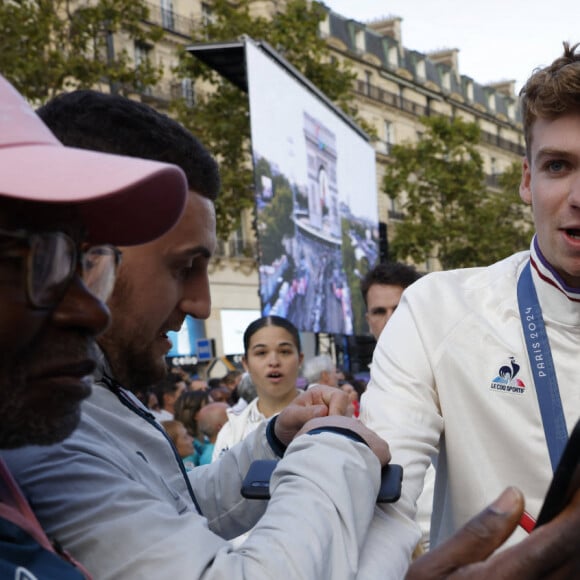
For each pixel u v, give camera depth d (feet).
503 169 168.04
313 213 41.50
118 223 3.51
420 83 146.51
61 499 3.86
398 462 5.53
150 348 4.57
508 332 5.98
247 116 66.49
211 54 38.22
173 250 4.50
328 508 4.26
